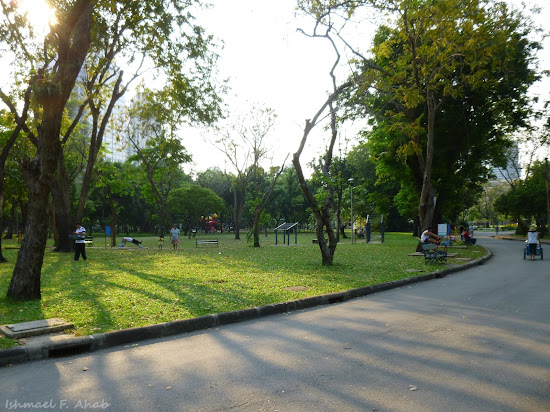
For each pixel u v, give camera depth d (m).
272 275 12.57
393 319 7.21
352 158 58.56
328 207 15.77
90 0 9.20
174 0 15.31
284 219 70.44
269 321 7.28
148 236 58.38
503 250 27.11
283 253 22.61
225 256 20.39
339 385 4.16
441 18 16.39
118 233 69.50
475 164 28.16
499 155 28.00
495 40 16.84
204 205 54.84
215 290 9.70
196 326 6.74
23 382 4.35
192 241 39.62
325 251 15.73
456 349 5.36
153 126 32.75
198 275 12.53
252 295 9.05
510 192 50.53
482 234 69.38
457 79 21.64
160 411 3.59
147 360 5.08
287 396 3.90
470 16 16.09
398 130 22.62
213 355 5.26
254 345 5.70
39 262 8.59
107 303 8.05
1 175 17.00
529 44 22.31
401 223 68.19
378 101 23.45
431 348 5.40
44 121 8.46
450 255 20.16
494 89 21.84
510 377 4.34
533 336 5.96
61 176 24.12
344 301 9.34
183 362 4.98
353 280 11.51
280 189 64.69
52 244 32.47
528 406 3.65
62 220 23.91
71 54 8.72
